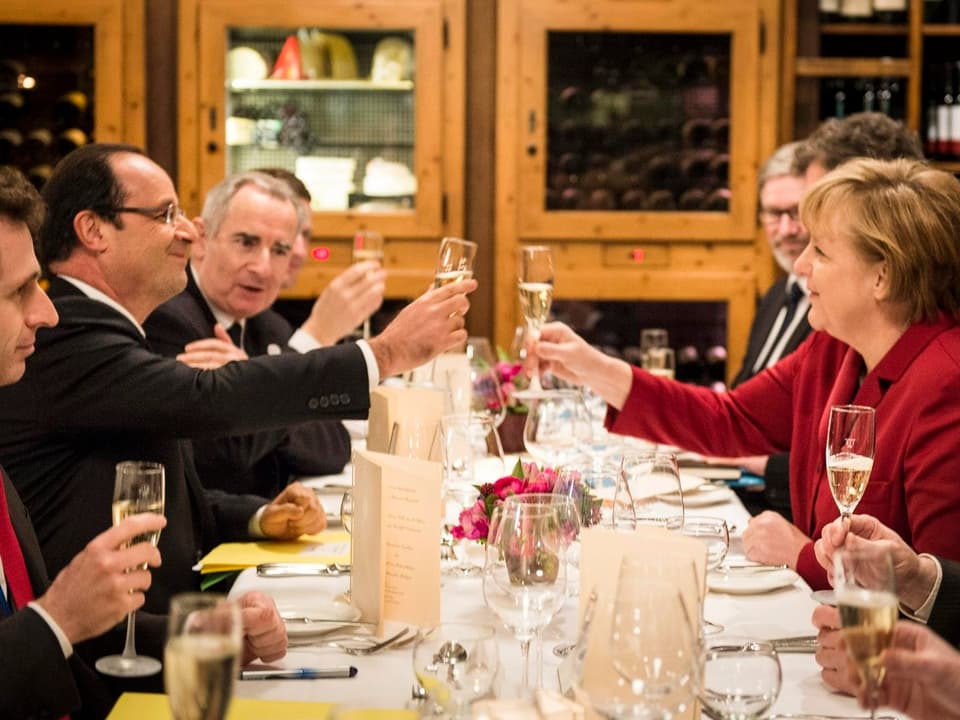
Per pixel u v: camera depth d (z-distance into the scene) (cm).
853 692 154
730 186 530
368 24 514
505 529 151
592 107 530
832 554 183
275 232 343
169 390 221
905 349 221
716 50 527
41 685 144
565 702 122
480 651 127
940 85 538
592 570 149
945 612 181
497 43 528
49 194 236
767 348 432
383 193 525
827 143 335
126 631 181
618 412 298
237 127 523
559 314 541
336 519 259
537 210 530
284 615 182
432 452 216
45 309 176
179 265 241
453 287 235
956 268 221
